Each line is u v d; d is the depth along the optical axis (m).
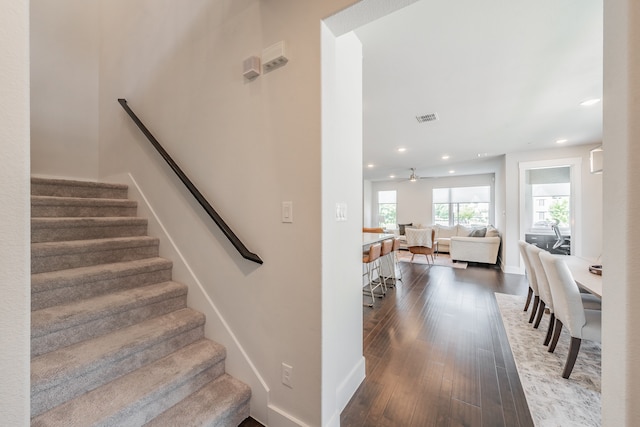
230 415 1.48
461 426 1.54
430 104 3.21
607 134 0.73
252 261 1.57
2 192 0.54
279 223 1.47
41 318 1.38
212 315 1.81
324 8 1.31
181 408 1.42
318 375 1.35
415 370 2.10
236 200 1.67
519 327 2.91
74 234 1.97
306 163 1.37
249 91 1.60
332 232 1.42
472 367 2.13
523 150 5.45
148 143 2.37
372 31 1.96
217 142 1.78
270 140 1.50
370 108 3.32
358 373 1.91
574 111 3.40
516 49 2.17
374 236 4.84
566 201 5.38
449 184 9.42
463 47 2.15
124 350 1.43
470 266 6.39
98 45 3.10
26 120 0.57
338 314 1.68
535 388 1.88
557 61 2.33
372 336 2.71
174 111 2.10
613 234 0.70
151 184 2.34
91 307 1.54
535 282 2.96
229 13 1.71
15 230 0.55
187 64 2.00
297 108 1.40
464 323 3.03
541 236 5.58
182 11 2.04
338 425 1.48
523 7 1.74
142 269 1.94
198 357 1.61
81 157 3.00
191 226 1.97
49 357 1.32
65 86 2.91
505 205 5.78
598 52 2.20
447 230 8.80
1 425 0.54
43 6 2.79
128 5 2.63
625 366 0.66
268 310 1.53
